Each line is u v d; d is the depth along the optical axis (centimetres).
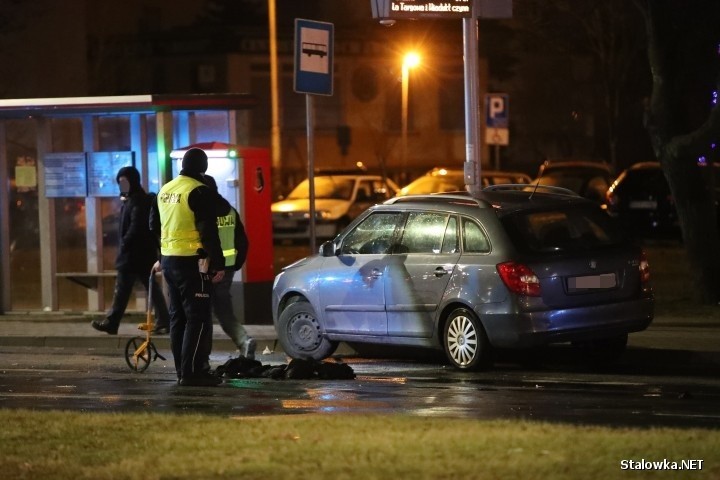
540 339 4172
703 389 3900
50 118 6091
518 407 3506
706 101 6844
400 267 4488
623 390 3884
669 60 5838
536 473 2288
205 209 3938
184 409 3541
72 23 15462
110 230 6128
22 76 14938
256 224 5669
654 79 5888
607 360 4622
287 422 2911
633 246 4378
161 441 2705
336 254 4731
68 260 6203
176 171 5641
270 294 5744
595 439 2591
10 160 6475
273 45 15100
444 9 5306
